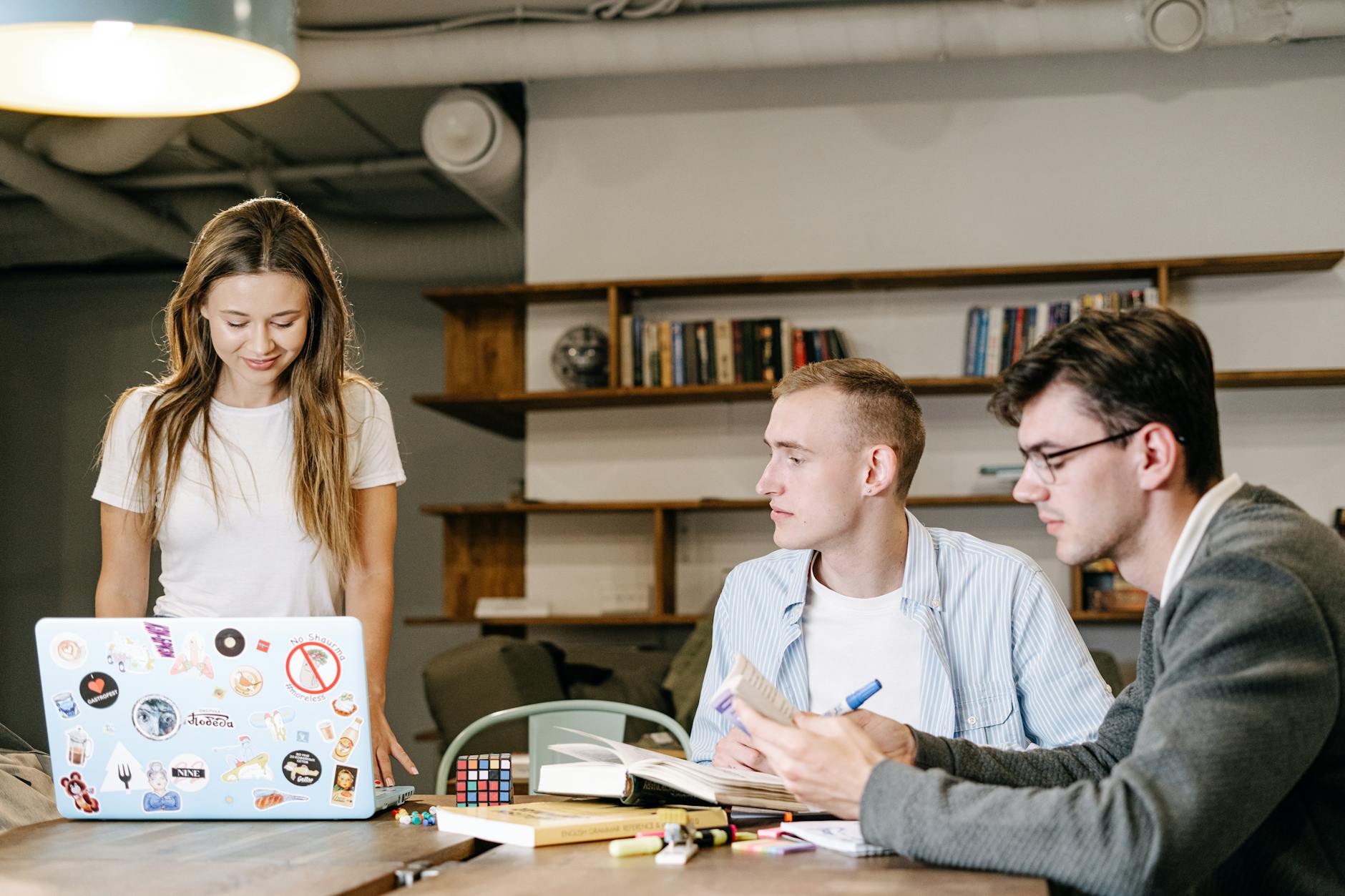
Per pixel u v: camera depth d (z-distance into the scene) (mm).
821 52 4348
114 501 2008
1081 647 1801
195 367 2047
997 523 4648
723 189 4918
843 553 1780
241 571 2043
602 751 1530
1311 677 1092
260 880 1151
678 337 4711
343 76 4586
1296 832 1179
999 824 1102
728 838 1320
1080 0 4188
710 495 4891
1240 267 4414
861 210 4824
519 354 5047
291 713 1462
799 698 1809
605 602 4918
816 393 1748
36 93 1863
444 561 5043
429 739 4629
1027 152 4734
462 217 6488
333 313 2053
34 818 2018
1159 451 1203
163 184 6133
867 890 1077
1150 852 1046
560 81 5039
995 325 4559
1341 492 4469
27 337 7195
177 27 1633
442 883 1126
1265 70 4617
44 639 1475
